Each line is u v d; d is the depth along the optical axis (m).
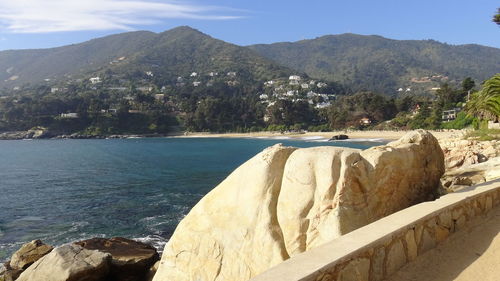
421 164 7.77
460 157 27.03
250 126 168.50
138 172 46.66
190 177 41.31
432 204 6.04
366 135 113.75
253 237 6.41
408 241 4.97
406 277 4.61
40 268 11.76
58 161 63.69
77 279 11.47
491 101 38.34
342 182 6.14
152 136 163.25
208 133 164.62
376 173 6.60
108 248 14.26
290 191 6.43
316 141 107.94
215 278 6.59
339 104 158.50
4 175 46.38
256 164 6.96
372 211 6.37
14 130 155.75
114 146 103.69
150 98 185.00
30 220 23.50
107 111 171.25
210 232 6.93
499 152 26.47
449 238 5.84
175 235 7.46
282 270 3.56
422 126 103.06
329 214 5.96
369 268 4.27
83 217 23.97
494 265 4.94
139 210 25.45
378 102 137.25
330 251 4.02
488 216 7.00
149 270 13.35
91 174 45.81
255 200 6.65
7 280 13.55
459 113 89.44
